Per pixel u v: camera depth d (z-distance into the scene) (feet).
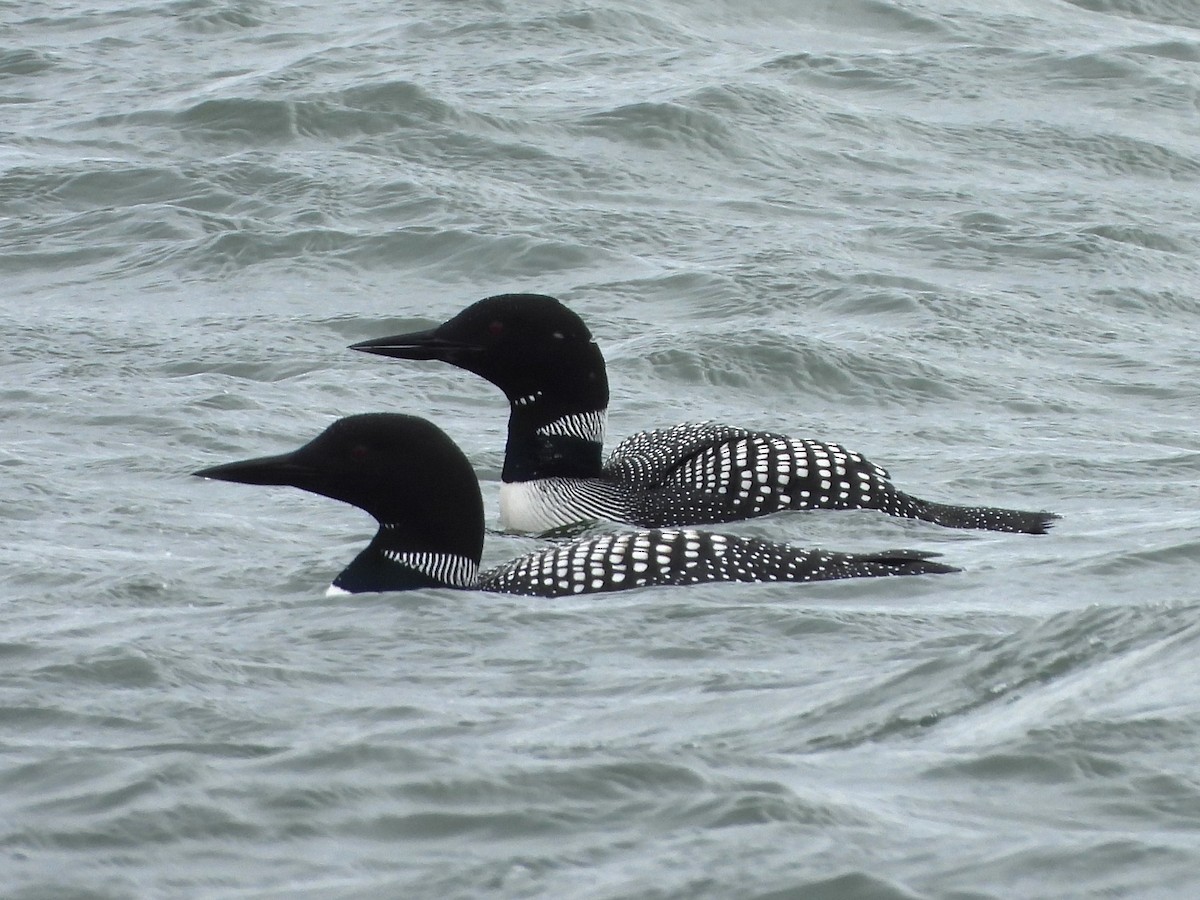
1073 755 22.30
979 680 25.66
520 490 43.73
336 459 34.68
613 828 21.22
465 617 31.94
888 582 34.12
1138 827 20.56
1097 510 43.57
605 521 42.57
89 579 35.96
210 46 97.50
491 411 55.26
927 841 20.31
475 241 70.33
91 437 49.70
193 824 21.47
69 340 60.59
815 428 53.47
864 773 22.47
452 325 44.14
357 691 27.84
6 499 42.91
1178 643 25.46
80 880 20.12
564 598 33.22
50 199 76.43
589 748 24.20
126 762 23.57
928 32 101.65
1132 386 58.75
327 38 97.76
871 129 86.48
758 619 31.27
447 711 26.58
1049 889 19.06
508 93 88.38
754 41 99.45
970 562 36.52
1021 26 103.76
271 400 54.24
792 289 66.74
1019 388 57.93
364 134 82.74
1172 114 91.30
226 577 36.22
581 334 43.91
